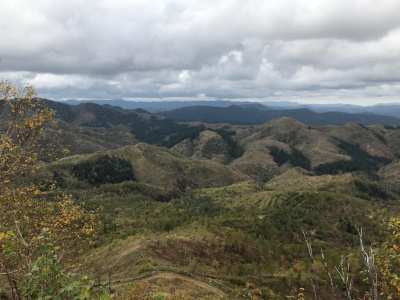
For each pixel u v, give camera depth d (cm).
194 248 5772
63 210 1351
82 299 523
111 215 11412
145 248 5016
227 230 7556
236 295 3212
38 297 548
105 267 4575
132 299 1491
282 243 8225
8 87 1196
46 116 1284
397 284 685
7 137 1171
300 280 4781
